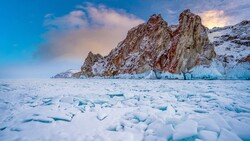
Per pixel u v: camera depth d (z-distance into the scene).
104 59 54.19
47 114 5.74
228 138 3.57
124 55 45.84
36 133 4.42
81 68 56.16
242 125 4.26
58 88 14.80
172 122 4.73
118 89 14.19
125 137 4.08
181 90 12.57
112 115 6.01
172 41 35.47
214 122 4.35
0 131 4.65
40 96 10.04
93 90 13.30
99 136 4.15
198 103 7.93
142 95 10.09
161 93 11.16
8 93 10.96
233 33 40.94
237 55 31.59
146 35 42.81
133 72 39.00
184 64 30.67
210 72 28.31
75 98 8.72
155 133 4.31
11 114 6.14
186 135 3.77
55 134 4.34
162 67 34.88
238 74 27.20
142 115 5.60
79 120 5.50
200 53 31.17
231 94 10.12
